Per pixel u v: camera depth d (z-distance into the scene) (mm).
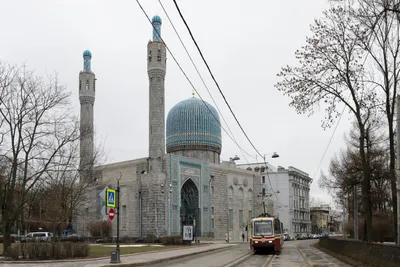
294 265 25891
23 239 56531
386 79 25953
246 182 88125
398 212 22641
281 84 28484
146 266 25531
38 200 43312
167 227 65125
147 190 65688
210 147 79875
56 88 41125
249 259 31453
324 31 27234
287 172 105875
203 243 59938
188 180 72125
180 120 80062
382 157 45875
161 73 66875
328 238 41469
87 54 77625
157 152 66000
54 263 25828
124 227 69125
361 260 24719
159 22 67562
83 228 71812
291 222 104250
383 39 25484
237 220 83562
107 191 26594
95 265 24188
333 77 27656
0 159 34781
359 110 28422
